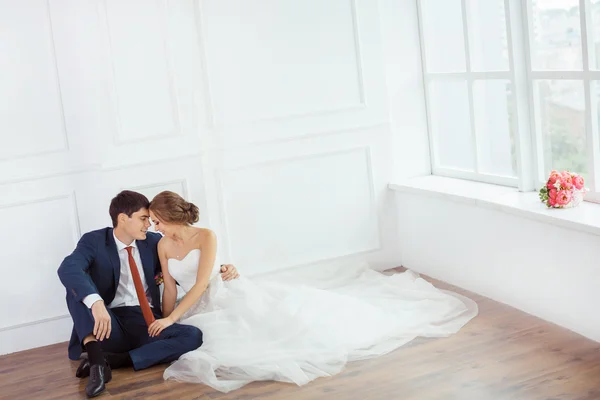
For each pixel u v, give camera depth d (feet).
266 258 17.46
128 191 14.26
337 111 17.61
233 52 16.70
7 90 15.25
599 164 13.89
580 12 13.56
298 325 13.67
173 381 13.08
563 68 14.51
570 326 13.55
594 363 12.01
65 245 15.88
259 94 17.02
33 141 15.49
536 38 14.99
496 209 14.79
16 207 15.51
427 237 17.46
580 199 13.88
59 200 15.75
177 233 14.43
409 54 18.25
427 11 18.06
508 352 12.79
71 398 13.02
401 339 13.76
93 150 15.87
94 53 15.53
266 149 17.17
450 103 17.95
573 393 11.07
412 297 15.51
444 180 17.81
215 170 16.80
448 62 17.67
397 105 18.30
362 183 18.07
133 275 14.17
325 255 17.94
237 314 14.21
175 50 16.10
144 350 13.74
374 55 17.78
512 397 11.16
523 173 15.44
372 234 18.31
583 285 13.08
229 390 12.48
